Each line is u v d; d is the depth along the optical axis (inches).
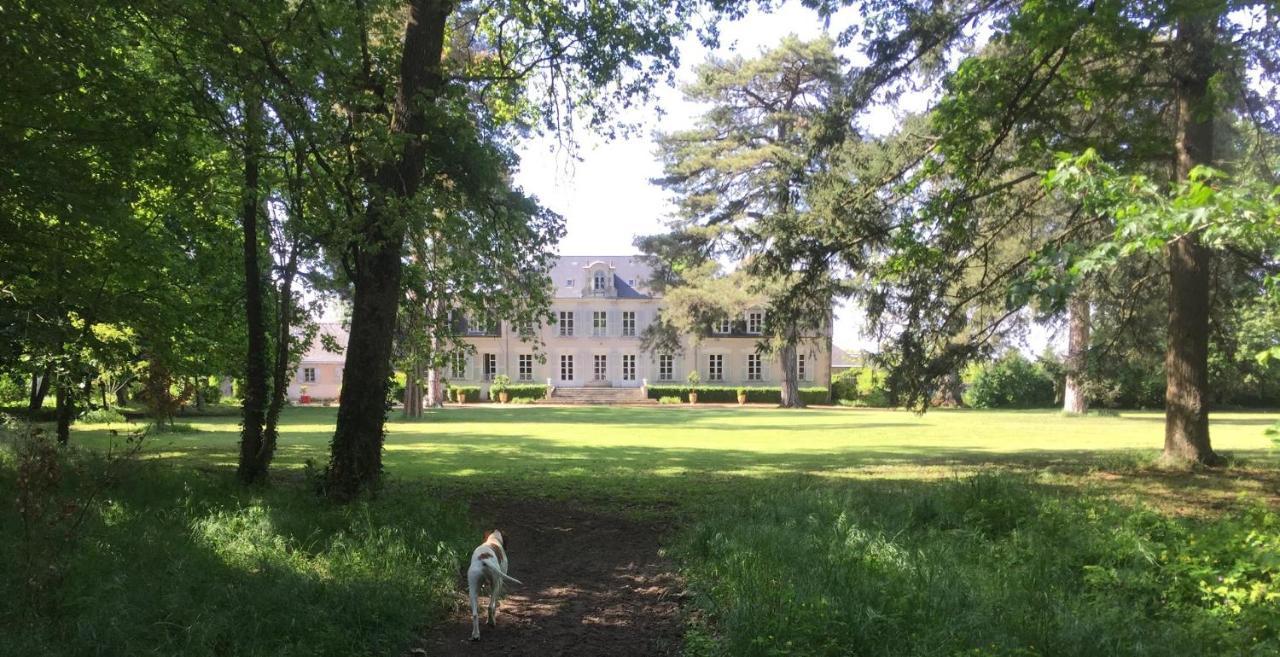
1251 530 282.0
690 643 205.5
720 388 2333.9
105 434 904.9
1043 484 478.6
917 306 570.6
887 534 296.0
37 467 229.8
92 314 435.8
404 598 231.6
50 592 200.8
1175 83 488.1
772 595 216.4
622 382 2508.6
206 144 460.8
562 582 284.0
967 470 590.6
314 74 393.1
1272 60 437.7
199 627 187.6
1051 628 191.2
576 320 2512.3
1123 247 218.1
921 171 510.0
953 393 2057.1
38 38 331.3
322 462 639.8
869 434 1037.8
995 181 526.9
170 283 544.1
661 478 553.6
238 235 573.0
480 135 513.0
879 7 475.2
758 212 1632.6
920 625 194.2
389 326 413.1
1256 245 238.8
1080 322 828.0
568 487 504.7
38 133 360.2
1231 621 201.9
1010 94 457.1
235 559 251.9
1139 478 508.1
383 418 412.8
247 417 454.0
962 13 480.7
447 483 517.3
